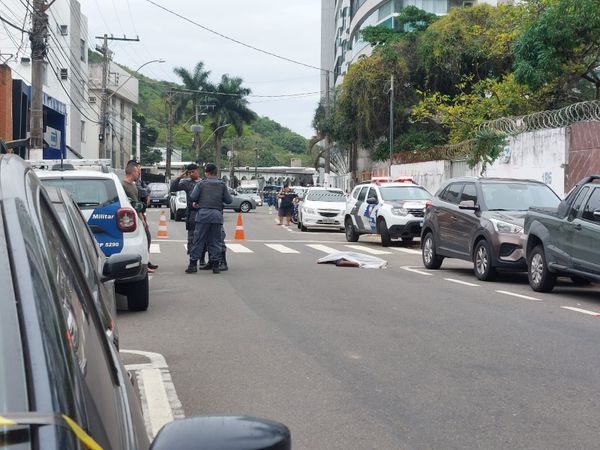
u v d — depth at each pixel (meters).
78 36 60.38
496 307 12.08
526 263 14.76
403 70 46.09
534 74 27.41
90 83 67.62
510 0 43.50
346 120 50.38
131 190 15.23
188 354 8.59
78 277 2.91
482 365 8.11
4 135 34.34
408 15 53.41
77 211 5.32
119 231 11.25
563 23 26.77
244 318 10.85
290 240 27.80
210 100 88.00
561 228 13.34
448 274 17.02
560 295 13.73
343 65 82.75
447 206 17.34
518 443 5.70
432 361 8.28
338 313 11.30
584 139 23.75
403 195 26.06
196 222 16.20
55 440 1.63
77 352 2.21
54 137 43.94
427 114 39.44
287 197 37.84
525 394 7.02
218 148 90.81
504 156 28.69
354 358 8.40
